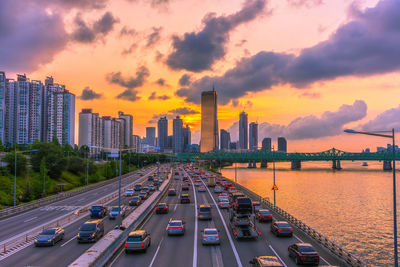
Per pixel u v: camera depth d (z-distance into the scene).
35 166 93.75
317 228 63.62
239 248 26.19
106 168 120.94
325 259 23.23
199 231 33.19
